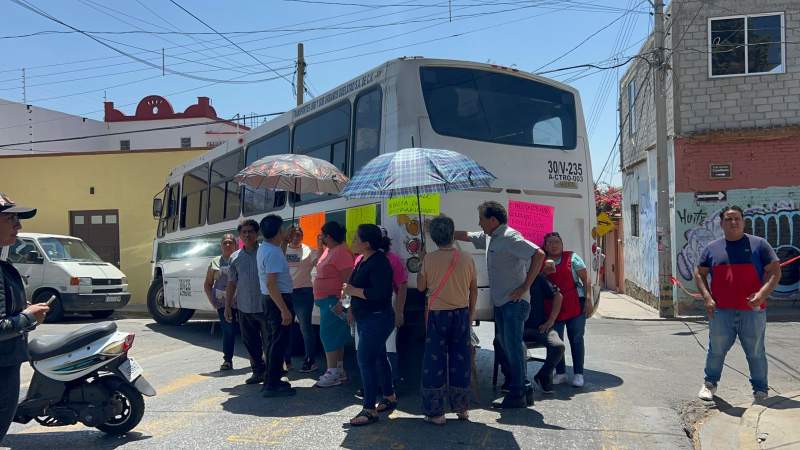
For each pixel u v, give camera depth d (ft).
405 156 19.58
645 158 59.67
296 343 30.58
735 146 49.11
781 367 27.27
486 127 24.66
